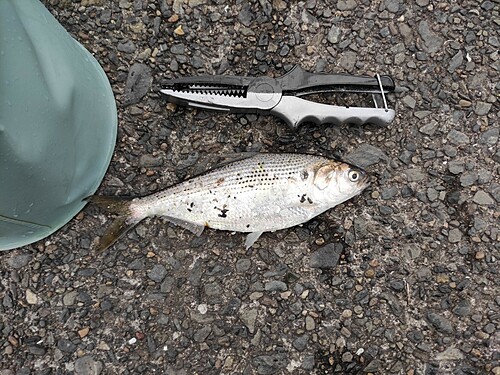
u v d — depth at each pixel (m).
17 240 0.43
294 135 0.47
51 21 0.37
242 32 0.47
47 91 0.33
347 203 0.47
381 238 0.47
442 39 0.48
